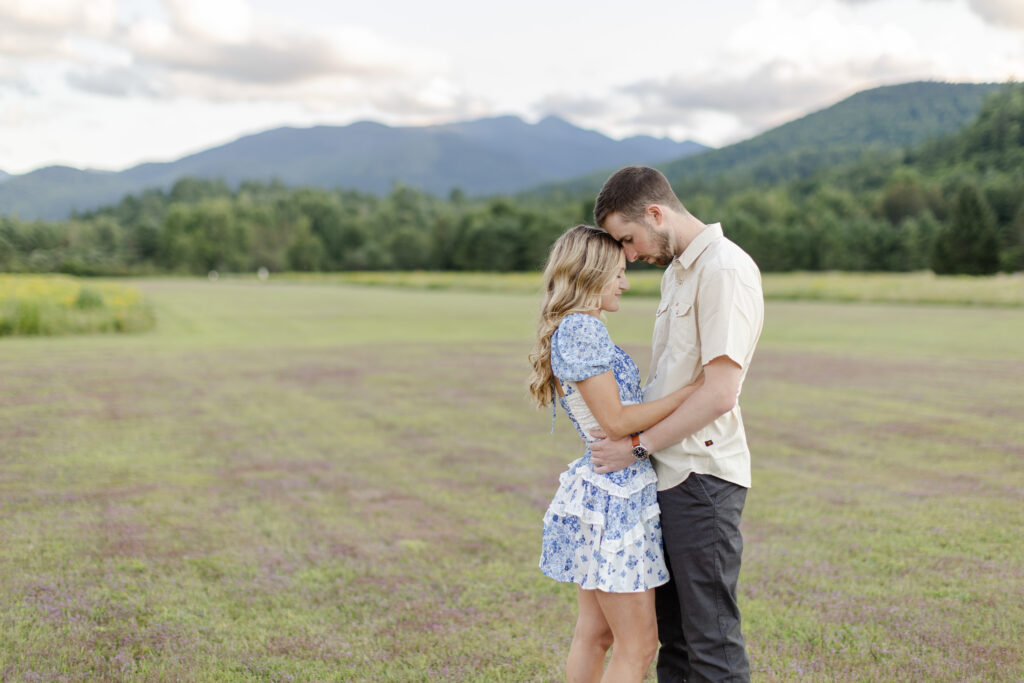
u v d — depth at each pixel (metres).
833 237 88.75
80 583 4.06
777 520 5.15
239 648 3.32
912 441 7.71
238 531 5.00
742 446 2.44
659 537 2.44
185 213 118.25
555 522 2.56
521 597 3.92
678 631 2.61
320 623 3.60
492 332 23.02
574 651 2.58
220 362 15.11
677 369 2.41
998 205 81.94
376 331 23.31
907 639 3.34
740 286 2.27
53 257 107.81
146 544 4.72
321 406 10.16
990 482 6.12
